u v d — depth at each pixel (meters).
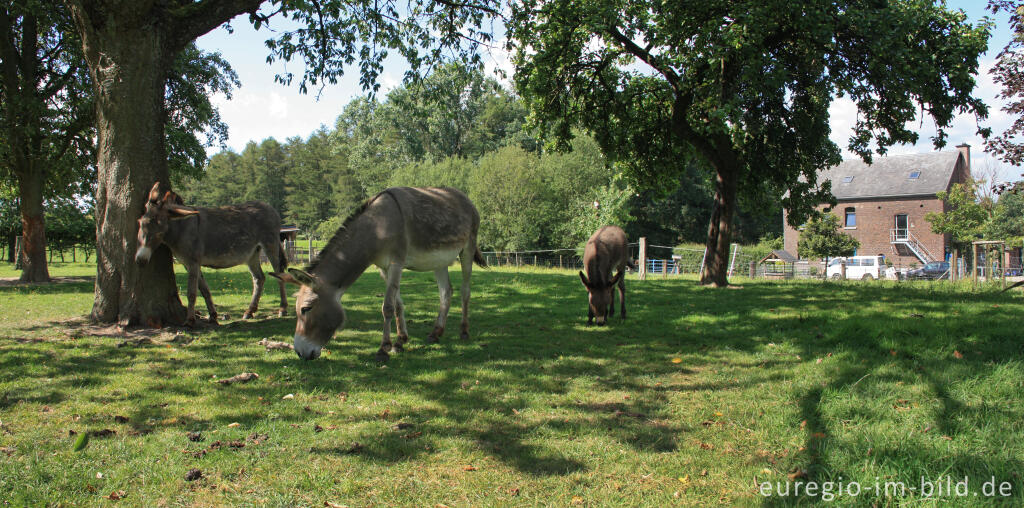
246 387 5.01
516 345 6.96
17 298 11.55
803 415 4.15
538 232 40.56
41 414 4.25
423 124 47.78
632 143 16.06
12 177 17.28
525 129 14.84
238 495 3.02
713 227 14.84
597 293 8.28
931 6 11.55
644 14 12.41
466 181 44.72
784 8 10.47
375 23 10.80
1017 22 9.55
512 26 11.49
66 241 30.09
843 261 34.62
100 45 7.37
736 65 11.91
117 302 7.80
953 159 42.72
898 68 10.91
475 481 3.22
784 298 11.04
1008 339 5.55
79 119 14.98
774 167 15.46
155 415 4.27
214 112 19.44
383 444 3.72
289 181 92.19
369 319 8.83
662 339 7.31
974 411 3.87
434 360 6.12
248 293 12.77
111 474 3.22
